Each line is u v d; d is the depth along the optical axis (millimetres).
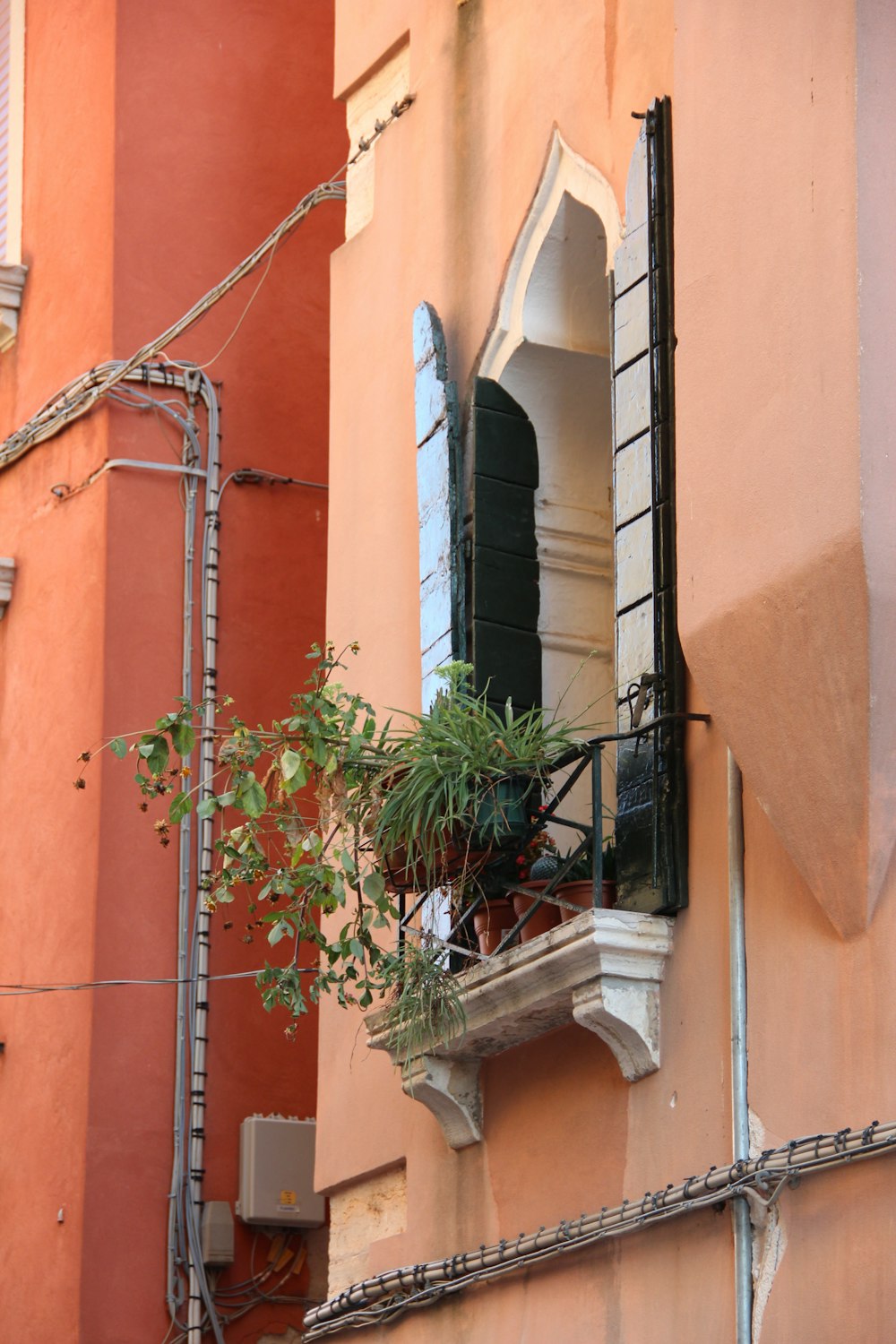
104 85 12195
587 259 8586
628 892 7199
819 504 6266
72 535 11836
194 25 12422
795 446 6402
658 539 7254
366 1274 8742
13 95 13055
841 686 6199
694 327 6965
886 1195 6031
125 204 11992
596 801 7293
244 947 11383
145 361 11781
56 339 12234
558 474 8750
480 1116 8062
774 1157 6359
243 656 11719
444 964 7840
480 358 8805
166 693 11484
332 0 12852
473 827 7426
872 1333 5977
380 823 7688
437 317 8945
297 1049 11414
